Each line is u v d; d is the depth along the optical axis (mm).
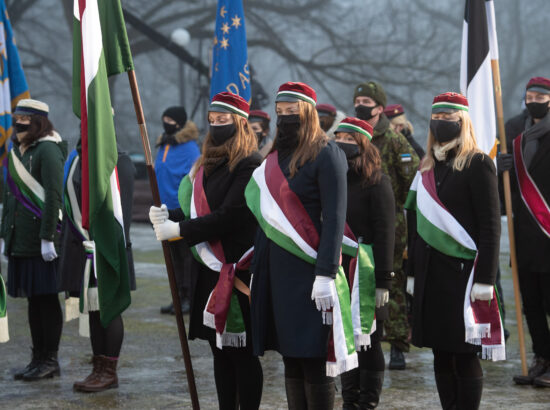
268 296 5273
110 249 6273
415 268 6062
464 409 5871
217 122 5762
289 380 5398
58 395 7355
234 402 6039
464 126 5852
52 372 8039
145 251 19844
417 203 6020
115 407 6957
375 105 8125
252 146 5793
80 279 7414
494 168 5781
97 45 5801
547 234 7555
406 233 8344
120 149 7609
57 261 7922
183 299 11672
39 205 7895
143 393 7434
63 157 7973
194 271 5922
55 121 61719
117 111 63156
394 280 8281
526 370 7797
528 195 7699
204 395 7375
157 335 10180
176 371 8328
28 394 7387
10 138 9727
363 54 61344
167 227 5715
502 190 8195
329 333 5039
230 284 5609
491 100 7691
